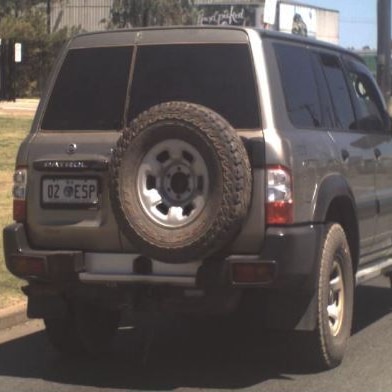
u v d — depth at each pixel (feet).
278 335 23.36
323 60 21.31
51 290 18.85
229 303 17.79
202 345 22.49
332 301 19.61
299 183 17.84
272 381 19.01
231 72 18.24
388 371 19.63
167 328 24.47
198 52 18.60
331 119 20.85
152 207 17.35
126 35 19.25
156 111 17.40
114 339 23.26
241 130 17.76
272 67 18.34
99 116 18.97
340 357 19.79
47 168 18.69
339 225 19.76
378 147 23.18
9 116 92.12
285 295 18.28
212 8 216.33
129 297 18.21
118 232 18.07
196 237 16.84
